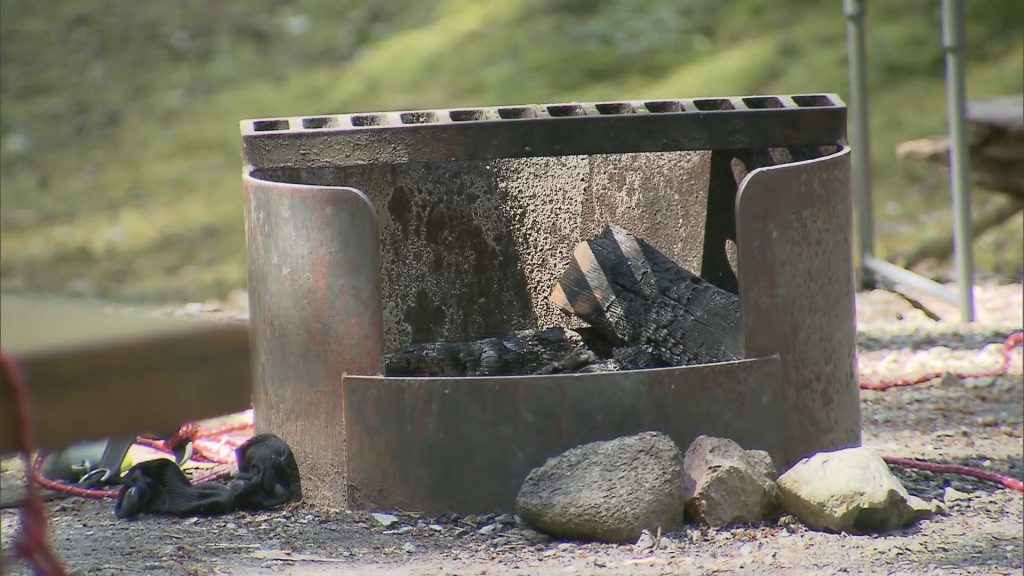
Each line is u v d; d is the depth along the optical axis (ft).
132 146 114.11
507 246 43.50
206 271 86.58
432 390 31.65
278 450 33.55
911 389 47.50
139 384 11.85
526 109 38.70
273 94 120.06
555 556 29.48
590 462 31.12
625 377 31.55
